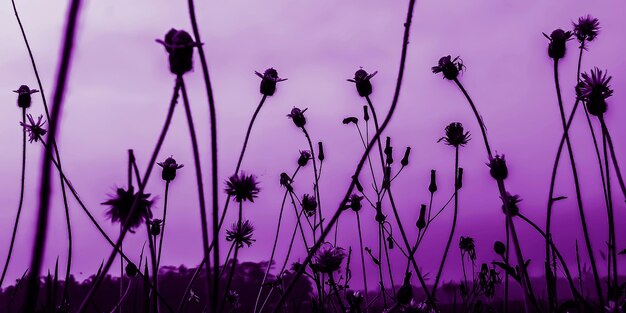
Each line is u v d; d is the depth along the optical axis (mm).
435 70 3344
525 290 2227
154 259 2068
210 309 1327
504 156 2373
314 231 3617
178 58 1327
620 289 2500
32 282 512
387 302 3627
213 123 1385
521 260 2225
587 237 2475
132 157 1535
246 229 3076
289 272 3918
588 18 3100
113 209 1506
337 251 2566
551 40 3020
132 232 1508
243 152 2424
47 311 1902
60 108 518
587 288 2846
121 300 2564
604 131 2562
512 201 2836
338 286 3742
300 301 3389
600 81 2609
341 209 1706
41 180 518
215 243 1410
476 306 3252
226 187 2291
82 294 2609
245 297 3914
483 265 3619
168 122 1312
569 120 2666
